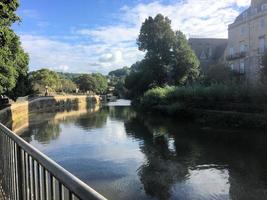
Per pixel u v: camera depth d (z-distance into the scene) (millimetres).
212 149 20422
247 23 51188
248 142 22234
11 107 38469
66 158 18562
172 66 54312
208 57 68188
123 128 32531
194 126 31469
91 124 37250
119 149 21062
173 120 37750
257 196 11992
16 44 27844
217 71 47281
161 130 29781
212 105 35688
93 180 14180
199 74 54375
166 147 21453
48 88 93062
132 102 71188
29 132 30875
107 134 28281
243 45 52656
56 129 32969
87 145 22719
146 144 22797
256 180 13828
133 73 68188
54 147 22172
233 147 20828
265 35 46938
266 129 27000
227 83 38812
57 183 2607
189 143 22672
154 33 55312
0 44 15531
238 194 12195
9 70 26797
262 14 47438
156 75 55594
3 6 12617
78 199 1955
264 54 37781
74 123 38812
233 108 32938
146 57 56938
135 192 12602
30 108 57312
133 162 17359
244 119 29266
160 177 14508
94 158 18422
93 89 132500
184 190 12734
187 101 39188
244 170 15383
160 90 48125
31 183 3402
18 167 3900
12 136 4223
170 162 17281
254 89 31500
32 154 3068
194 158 18109
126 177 14523
